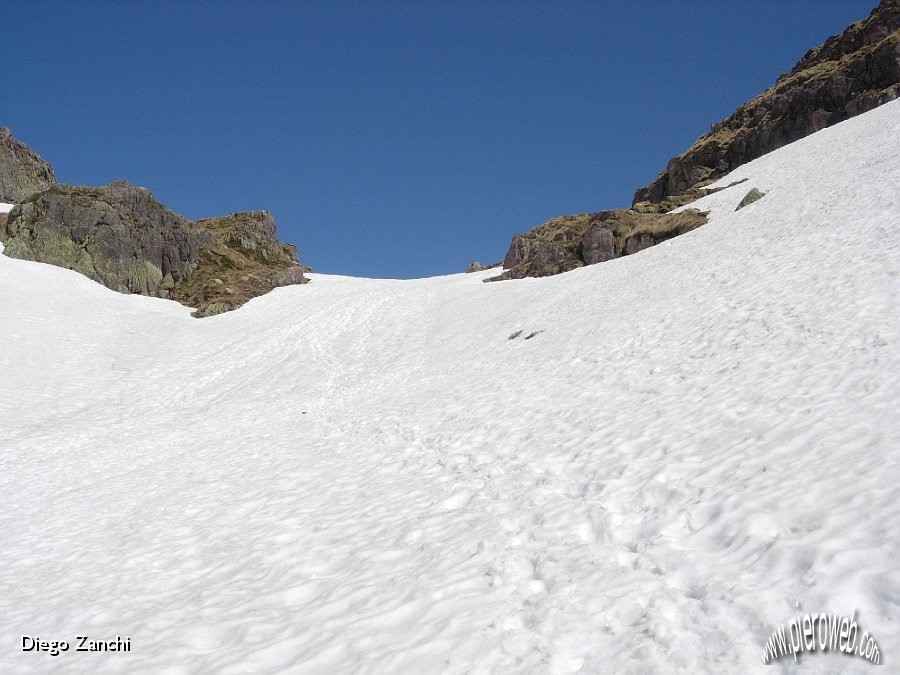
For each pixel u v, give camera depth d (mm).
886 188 23109
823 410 8805
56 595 8977
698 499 7391
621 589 5742
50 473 19297
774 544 5629
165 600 8117
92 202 59062
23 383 31266
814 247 19906
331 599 7113
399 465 13484
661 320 19141
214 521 11688
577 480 9492
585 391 15125
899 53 58219
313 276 75375
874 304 12852
